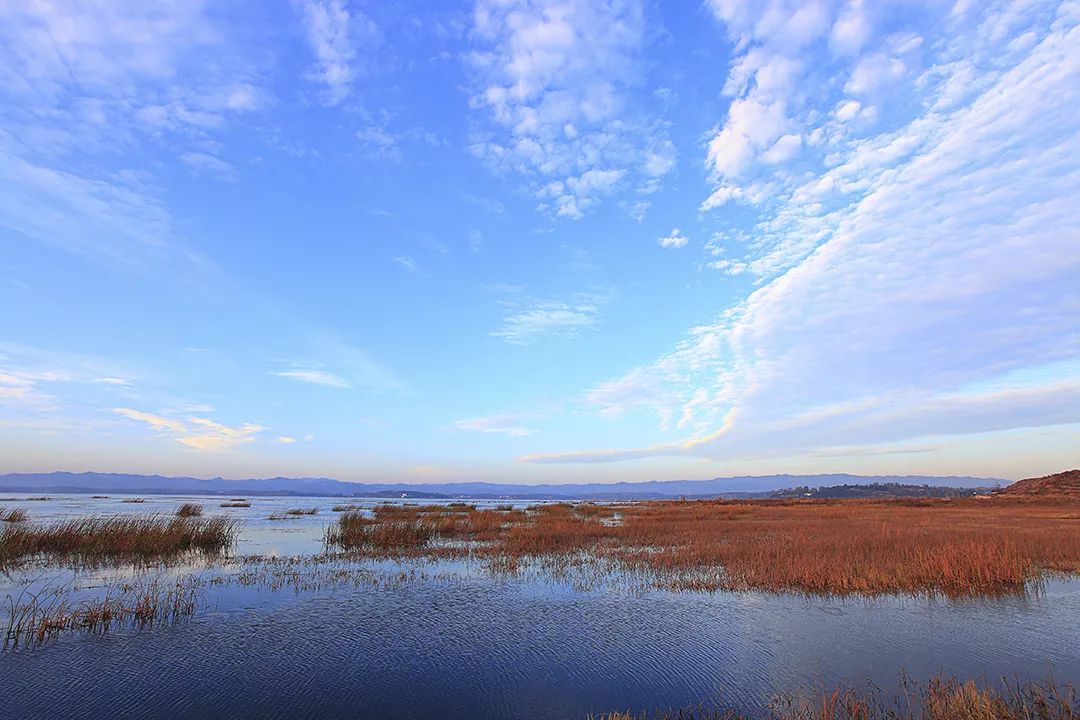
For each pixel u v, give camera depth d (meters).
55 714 8.58
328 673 10.45
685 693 9.58
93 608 13.91
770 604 15.54
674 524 37.94
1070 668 10.61
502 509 62.72
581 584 18.16
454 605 15.45
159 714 8.66
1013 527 32.31
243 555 24.25
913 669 10.62
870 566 18.92
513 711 8.92
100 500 86.44
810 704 9.02
